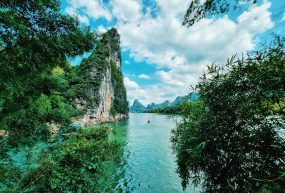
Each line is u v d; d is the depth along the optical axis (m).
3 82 4.29
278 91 2.65
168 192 9.77
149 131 38.59
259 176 3.09
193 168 4.52
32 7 4.01
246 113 3.29
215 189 4.09
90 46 5.53
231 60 3.23
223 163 3.84
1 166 5.41
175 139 6.13
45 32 4.57
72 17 4.86
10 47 3.93
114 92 87.06
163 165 14.61
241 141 3.45
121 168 13.39
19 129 7.06
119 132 35.72
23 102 6.68
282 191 2.56
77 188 5.95
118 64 107.31
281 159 3.09
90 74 58.22
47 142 8.74
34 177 4.95
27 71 4.81
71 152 7.20
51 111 9.48
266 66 2.81
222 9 3.23
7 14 3.53
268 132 3.14
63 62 5.75
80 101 46.62
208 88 3.56
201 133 4.07
